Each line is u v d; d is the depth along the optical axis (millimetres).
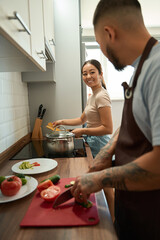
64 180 854
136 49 585
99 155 848
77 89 2055
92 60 1525
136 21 564
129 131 627
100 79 1583
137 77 577
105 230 529
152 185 493
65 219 572
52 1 1861
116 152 723
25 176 857
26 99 1949
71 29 1989
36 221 564
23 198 714
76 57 2020
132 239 652
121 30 574
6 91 1353
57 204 639
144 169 477
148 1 2139
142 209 603
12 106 1473
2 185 692
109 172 541
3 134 1261
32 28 866
